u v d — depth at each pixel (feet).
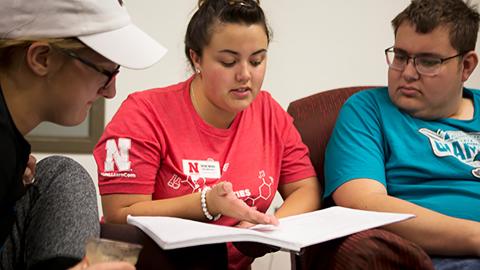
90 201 4.83
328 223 5.51
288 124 7.18
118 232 4.91
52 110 4.45
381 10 11.61
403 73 6.91
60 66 4.29
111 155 6.20
